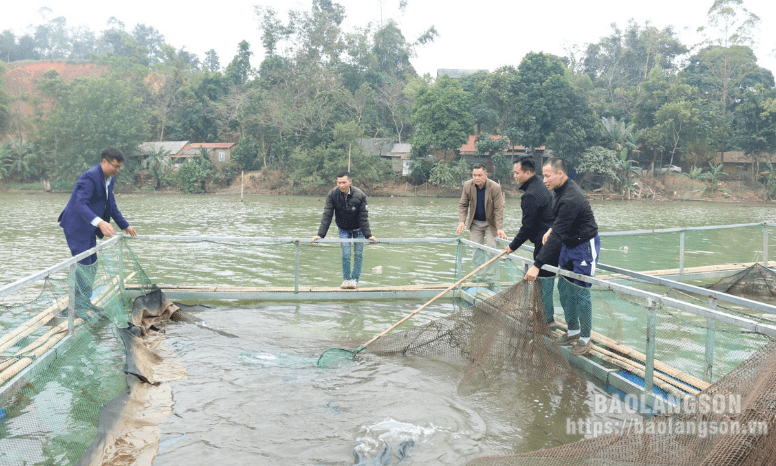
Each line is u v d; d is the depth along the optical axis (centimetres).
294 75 6244
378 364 495
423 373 473
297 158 5006
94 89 5291
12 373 372
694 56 7494
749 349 349
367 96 5747
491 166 5281
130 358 439
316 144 5294
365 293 755
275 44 6638
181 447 329
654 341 399
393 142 5788
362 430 354
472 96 5656
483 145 5031
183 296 725
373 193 5106
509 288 491
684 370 418
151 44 12625
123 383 420
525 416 388
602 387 444
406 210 3189
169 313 621
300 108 5419
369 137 5784
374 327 626
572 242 490
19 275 952
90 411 365
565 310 504
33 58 11525
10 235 1579
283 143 5419
